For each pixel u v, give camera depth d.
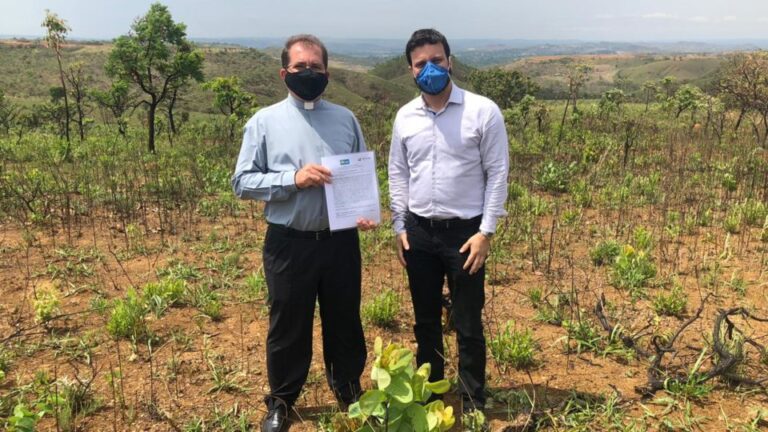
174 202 8.02
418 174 2.85
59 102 22.84
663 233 6.63
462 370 2.98
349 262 2.93
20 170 9.52
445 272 3.04
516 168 10.65
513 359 3.62
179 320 4.25
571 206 8.07
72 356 3.67
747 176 9.13
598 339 3.86
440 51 2.64
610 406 3.08
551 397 3.26
